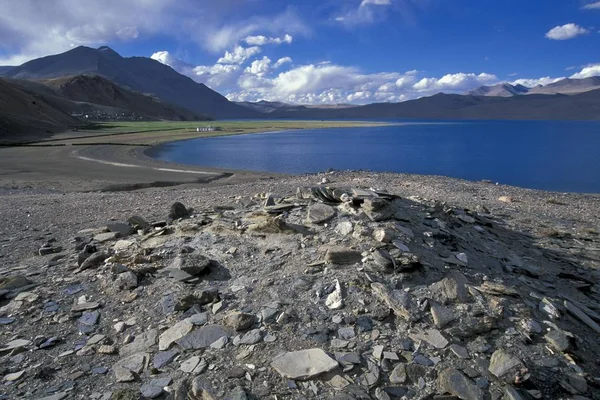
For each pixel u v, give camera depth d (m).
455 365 4.09
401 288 5.15
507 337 4.51
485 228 8.87
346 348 4.29
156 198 15.16
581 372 4.11
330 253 5.70
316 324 4.65
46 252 7.94
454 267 5.80
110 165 35.91
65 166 34.69
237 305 5.12
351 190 8.55
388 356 4.17
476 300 5.03
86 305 5.46
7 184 23.11
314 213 7.23
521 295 5.34
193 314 5.05
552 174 38.19
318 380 3.88
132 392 3.85
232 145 68.81
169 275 5.86
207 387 3.77
